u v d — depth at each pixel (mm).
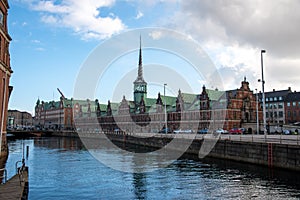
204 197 24469
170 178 32188
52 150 67562
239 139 47375
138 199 24078
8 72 47375
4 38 44438
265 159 37625
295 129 74938
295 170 33000
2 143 45406
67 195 25250
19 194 18516
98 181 30906
